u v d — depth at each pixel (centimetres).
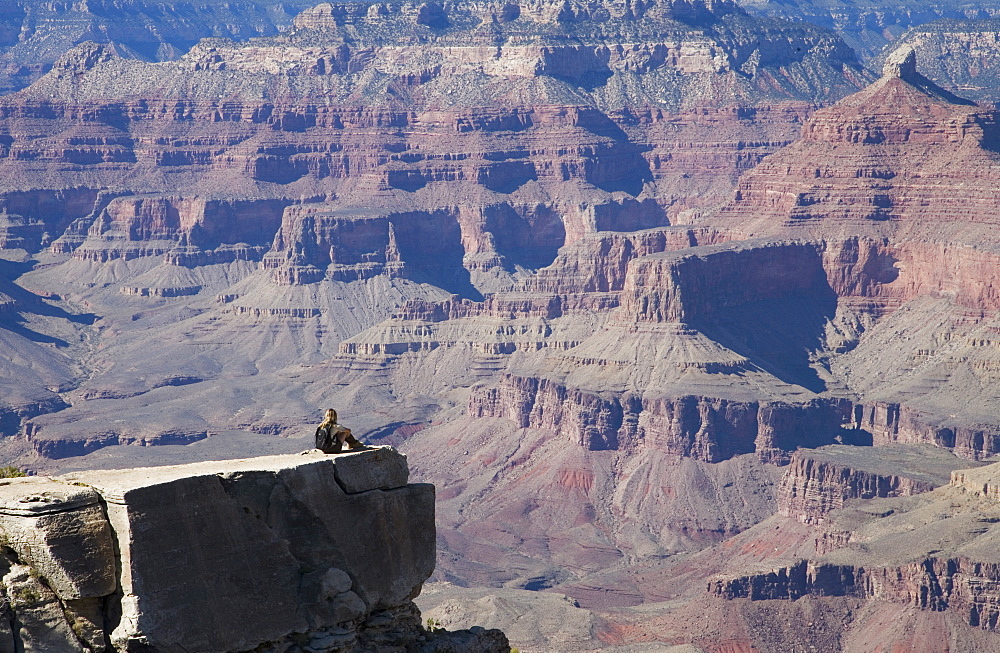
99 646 5159
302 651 5547
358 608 5662
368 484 5878
